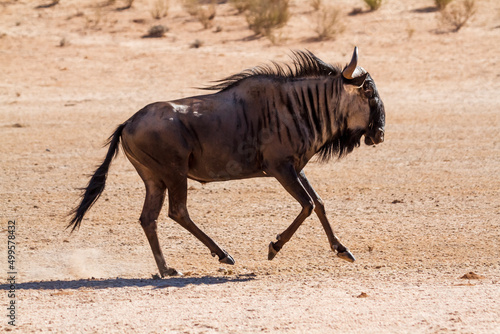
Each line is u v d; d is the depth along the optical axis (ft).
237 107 100.07
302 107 101.50
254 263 109.40
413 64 335.47
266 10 395.14
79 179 177.68
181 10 440.86
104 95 298.56
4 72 331.98
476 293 84.64
